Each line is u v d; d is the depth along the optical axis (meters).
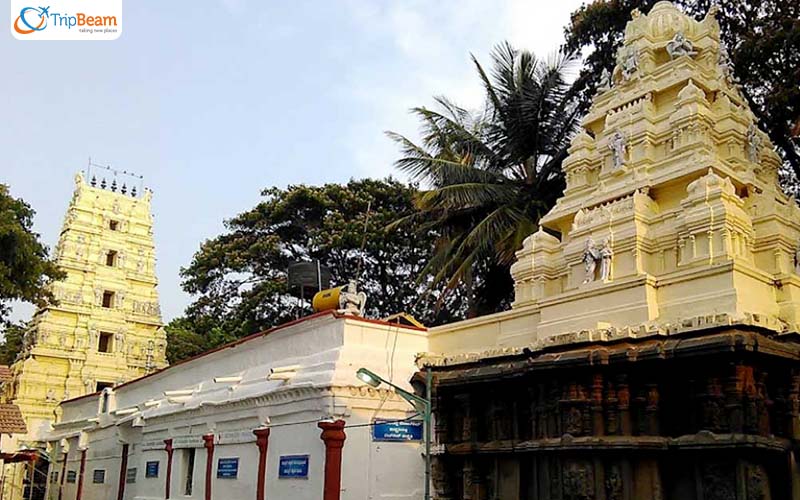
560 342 12.60
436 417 15.35
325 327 17.05
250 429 17.95
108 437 28.22
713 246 12.84
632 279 13.12
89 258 44.81
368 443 15.30
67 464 32.34
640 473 11.38
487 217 24.23
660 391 11.62
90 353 43.09
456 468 14.92
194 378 22.98
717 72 16.84
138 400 27.11
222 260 43.03
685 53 16.45
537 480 12.73
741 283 12.18
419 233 31.20
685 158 14.87
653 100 16.50
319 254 42.78
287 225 44.22
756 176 15.66
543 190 26.33
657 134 15.73
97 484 28.28
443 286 30.39
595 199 15.98
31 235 28.80
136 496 23.77
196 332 51.66
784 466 10.81
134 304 46.06
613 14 25.08
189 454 21.12
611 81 18.53
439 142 27.41
